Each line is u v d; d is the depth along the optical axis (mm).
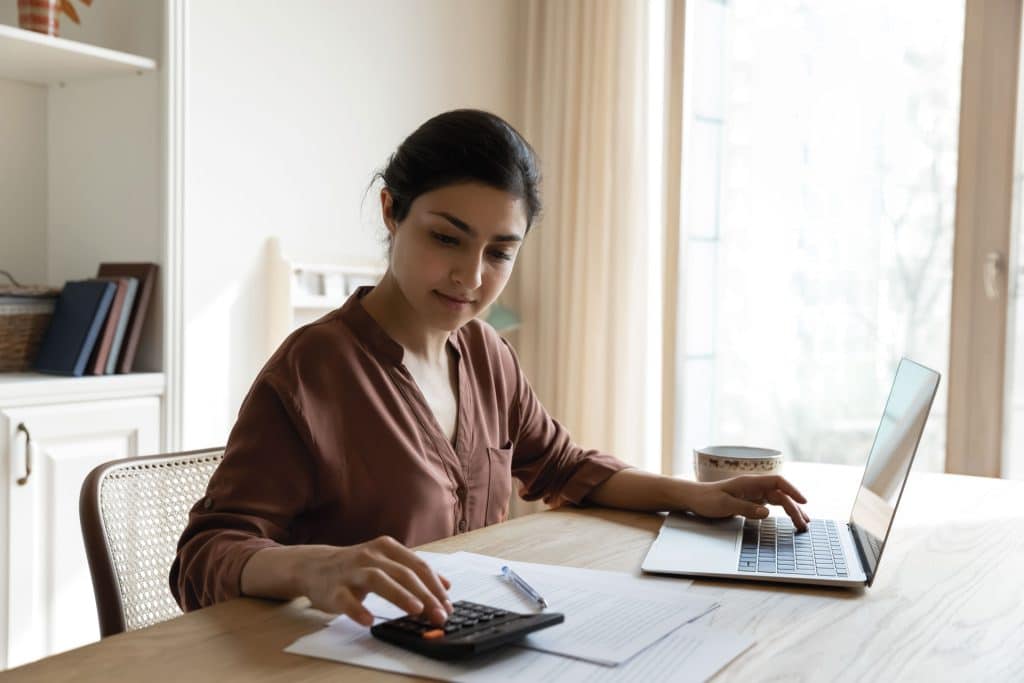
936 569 1110
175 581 1036
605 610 886
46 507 1977
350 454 1157
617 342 3189
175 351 2223
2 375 2082
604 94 3217
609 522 1310
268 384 1111
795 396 3023
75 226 2359
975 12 2668
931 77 2771
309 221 2926
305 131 2900
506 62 3555
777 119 3023
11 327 2127
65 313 2148
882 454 1212
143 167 2234
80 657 761
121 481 1230
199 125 2621
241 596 923
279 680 714
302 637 808
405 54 3193
